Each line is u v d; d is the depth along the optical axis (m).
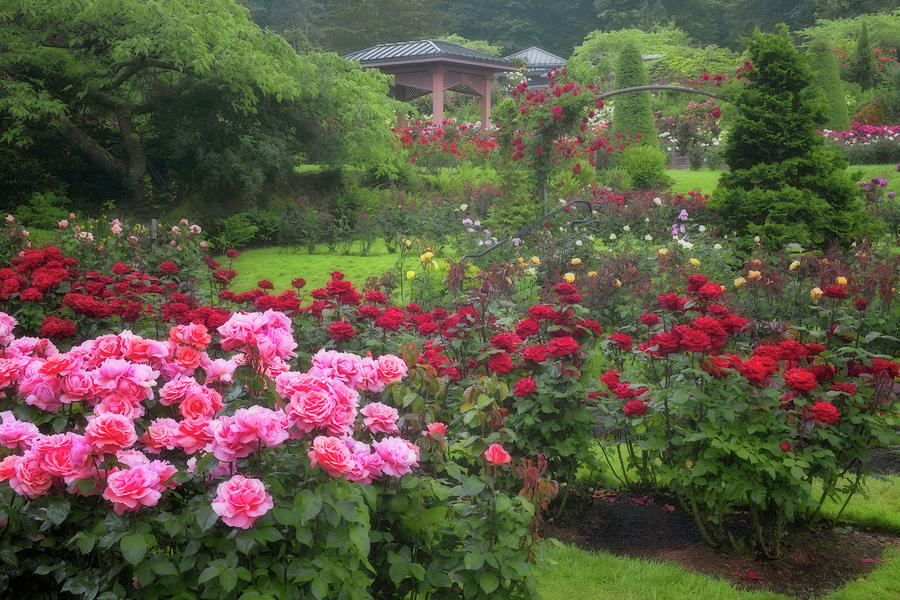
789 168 11.92
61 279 6.00
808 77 12.01
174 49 16.97
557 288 4.99
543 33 63.91
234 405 2.82
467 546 2.86
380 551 2.90
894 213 15.05
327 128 21.42
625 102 28.61
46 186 18.52
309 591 2.52
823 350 4.21
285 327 3.10
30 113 16.41
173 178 19.81
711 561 4.41
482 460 3.22
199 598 2.46
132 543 2.27
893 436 4.23
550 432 4.73
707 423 4.34
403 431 3.28
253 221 19.02
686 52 46.88
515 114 15.21
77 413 2.84
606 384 4.82
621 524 4.90
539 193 15.50
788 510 4.18
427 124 27.53
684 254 11.05
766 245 11.55
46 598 2.53
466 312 5.46
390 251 17.83
